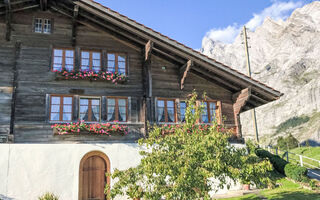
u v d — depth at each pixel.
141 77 14.45
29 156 11.33
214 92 15.61
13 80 12.53
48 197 10.36
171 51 13.61
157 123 14.04
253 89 14.48
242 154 8.74
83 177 11.91
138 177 8.60
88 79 13.38
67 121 12.79
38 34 13.42
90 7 12.41
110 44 14.33
